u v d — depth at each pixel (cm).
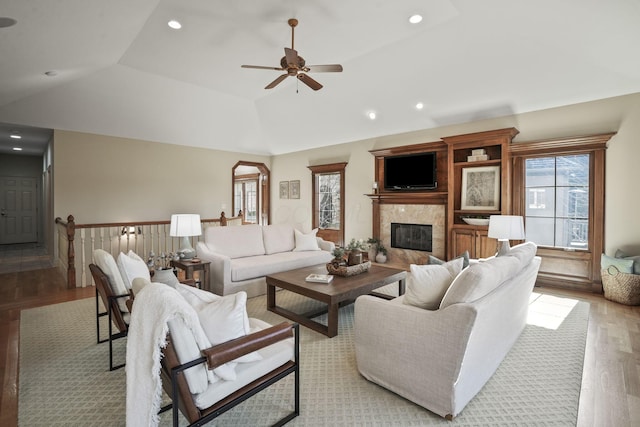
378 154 633
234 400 154
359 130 637
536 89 428
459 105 495
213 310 157
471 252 497
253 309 367
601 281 414
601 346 272
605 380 222
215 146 741
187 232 385
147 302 142
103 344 279
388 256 632
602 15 284
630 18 275
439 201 557
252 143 773
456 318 175
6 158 875
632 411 189
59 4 255
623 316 341
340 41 398
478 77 435
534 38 358
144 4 301
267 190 869
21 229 900
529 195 471
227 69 473
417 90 490
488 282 187
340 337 292
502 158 468
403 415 186
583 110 424
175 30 363
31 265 607
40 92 467
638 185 391
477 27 362
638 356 255
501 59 400
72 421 182
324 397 204
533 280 289
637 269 375
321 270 386
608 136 396
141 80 498
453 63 424
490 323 198
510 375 228
